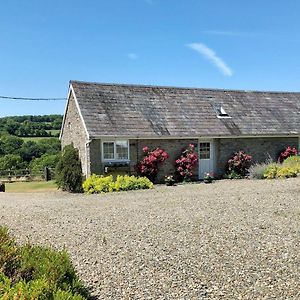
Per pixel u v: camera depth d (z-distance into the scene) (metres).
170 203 12.06
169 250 6.93
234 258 6.42
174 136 20.86
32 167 32.03
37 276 4.27
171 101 23.03
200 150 22.02
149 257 6.57
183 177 21.12
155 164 20.41
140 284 5.41
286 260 6.27
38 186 23.52
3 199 15.92
